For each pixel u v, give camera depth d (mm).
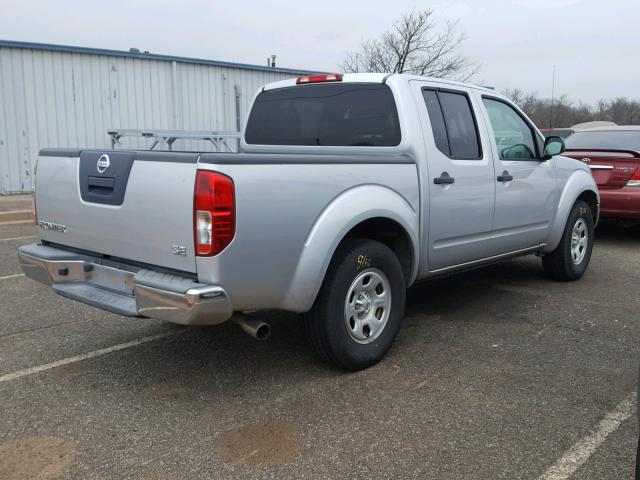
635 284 6566
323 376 4020
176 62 15836
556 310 5555
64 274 4039
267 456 3053
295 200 3510
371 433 3275
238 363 4246
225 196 3178
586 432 3293
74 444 3160
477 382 3936
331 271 3834
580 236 6691
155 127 15727
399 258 4504
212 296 3195
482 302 5816
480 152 5082
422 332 4918
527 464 2982
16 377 4004
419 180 4406
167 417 3455
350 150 4695
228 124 17172
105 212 3701
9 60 13438
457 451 3098
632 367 4207
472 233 5004
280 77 18234
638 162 8328
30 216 11164
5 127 13586
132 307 3543
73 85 14320
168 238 3346
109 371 4105
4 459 3018
